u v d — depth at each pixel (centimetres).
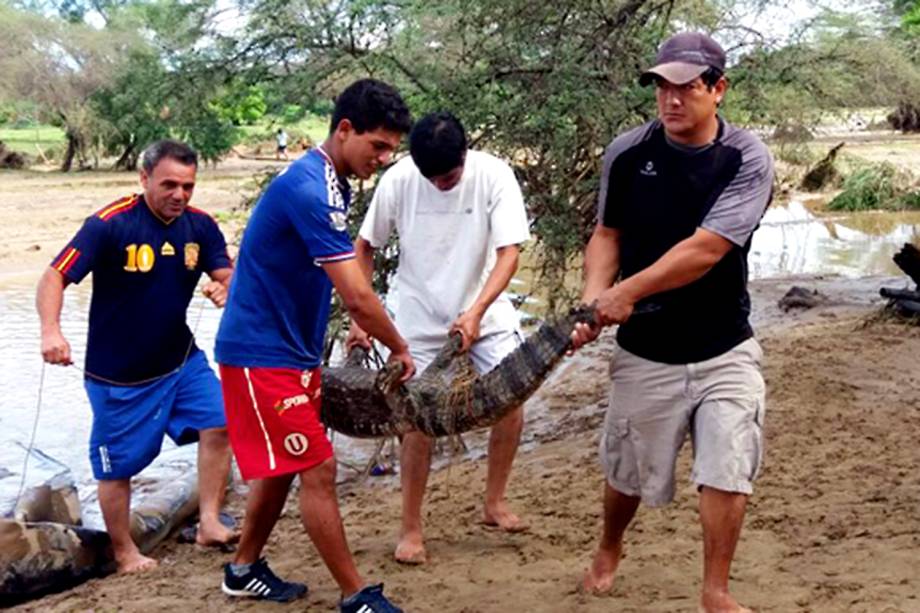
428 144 537
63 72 3700
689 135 434
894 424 766
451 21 1040
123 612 534
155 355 614
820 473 663
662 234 444
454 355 515
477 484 732
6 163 4041
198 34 1166
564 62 973
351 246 464
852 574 502
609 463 471
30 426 1002
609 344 1255
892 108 1747
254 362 467
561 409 1009
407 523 569
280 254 465
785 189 2980
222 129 1409
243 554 527
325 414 509
